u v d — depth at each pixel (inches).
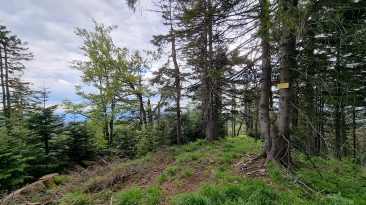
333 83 299.6
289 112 286.2
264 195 209.5
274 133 288.8
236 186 222.1
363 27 224.8
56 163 487.8
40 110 509.0
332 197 209.9
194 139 770.2
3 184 370.0
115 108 774.5
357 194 236.4
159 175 321.7
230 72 324.8
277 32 239.1
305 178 256.2
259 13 265.4
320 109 391.9
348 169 343.3
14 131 464.1
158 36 560.7
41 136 493.0
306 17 213.6
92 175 386.6
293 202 203.3
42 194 324.2
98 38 766.5
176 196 238.1
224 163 329.1
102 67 778.8
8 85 1015.0
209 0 281.0
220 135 755.4
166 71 646.5
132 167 377.1
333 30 227.5
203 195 212.7
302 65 305.6
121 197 252.8
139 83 826.8
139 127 819.4
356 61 340.8
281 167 271.1
